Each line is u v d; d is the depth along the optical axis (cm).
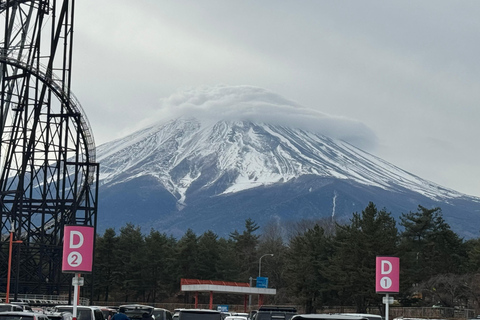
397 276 4338
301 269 11569
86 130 8950
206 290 9494
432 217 12888
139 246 14262
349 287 10062
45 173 9138
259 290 10000
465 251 12838
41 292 9169
